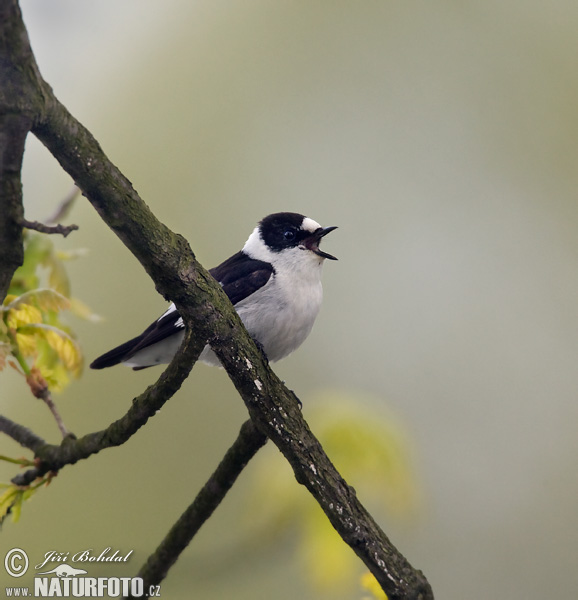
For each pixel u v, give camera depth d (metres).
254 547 6.88
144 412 5.09
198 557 7.01
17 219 4.41
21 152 4.20
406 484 6.79
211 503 5.82
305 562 6.75
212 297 4.86
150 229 4.58
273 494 6.92
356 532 5.28
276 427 5.30
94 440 5.40
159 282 4.75
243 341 5.10
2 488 5.57
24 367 5.88
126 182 4.49
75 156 4.30
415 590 5.27
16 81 4.00
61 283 6.51
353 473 6.73
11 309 5.91
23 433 5.74
